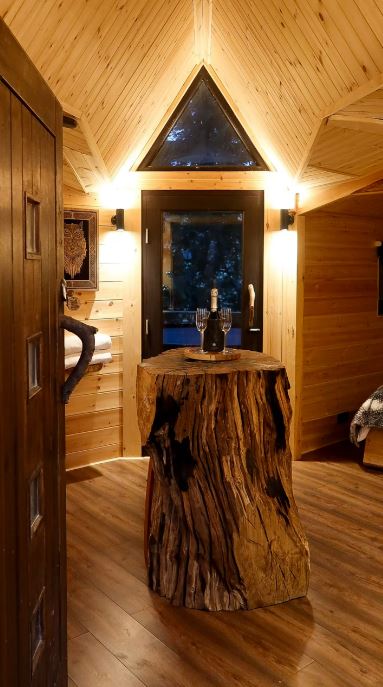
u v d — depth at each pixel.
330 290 4.87
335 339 4.97
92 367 4.47
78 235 4.37
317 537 3.31
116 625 2.50
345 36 2.58
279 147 4.15
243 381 2.62
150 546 2.79
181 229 4.65
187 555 2.65
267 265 4.64
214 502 2.60
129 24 2.97
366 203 4.74
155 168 4.54
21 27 2.37
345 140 3.51
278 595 2.66
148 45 3.30
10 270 1.21
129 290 4.61
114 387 4.66
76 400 4.47
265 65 3.38
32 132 1.40
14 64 1.24
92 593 2.75
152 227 4.60
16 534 1.27
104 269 4.52
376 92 2.76
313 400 4.85
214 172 4.55
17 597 1.27
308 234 4.61
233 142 4.54
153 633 2.44
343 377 5.10
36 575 1.44
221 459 2.59
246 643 2.38
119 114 3.72
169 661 2.26
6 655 1.19
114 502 3.86
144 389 2.65
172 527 2.71
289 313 4.62
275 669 2.22
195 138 4.53
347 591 2.76
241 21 3.20
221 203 4.60
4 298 1.17
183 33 3.55
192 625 2.50
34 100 1.41
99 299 4.51
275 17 2.88
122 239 4.57
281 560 2.65
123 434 4.74
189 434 2.58
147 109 3.98
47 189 1.56
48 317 1.58
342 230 4.91
